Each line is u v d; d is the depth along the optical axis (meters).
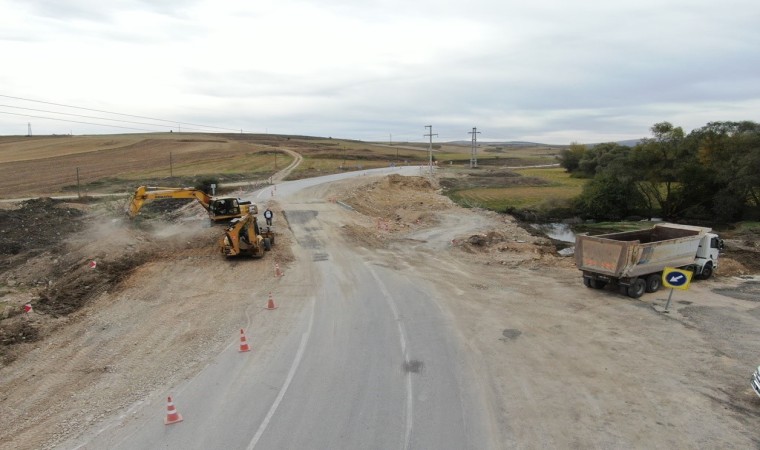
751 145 47.03
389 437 10.09
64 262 24.41
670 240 20.55
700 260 22.22
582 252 20.78
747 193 48.59
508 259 26.95
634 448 9.73
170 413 10.73
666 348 14.76
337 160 114.88
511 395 11.87
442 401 11.54
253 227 26.09
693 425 10.55
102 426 10.74
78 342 15.49
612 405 11.41
